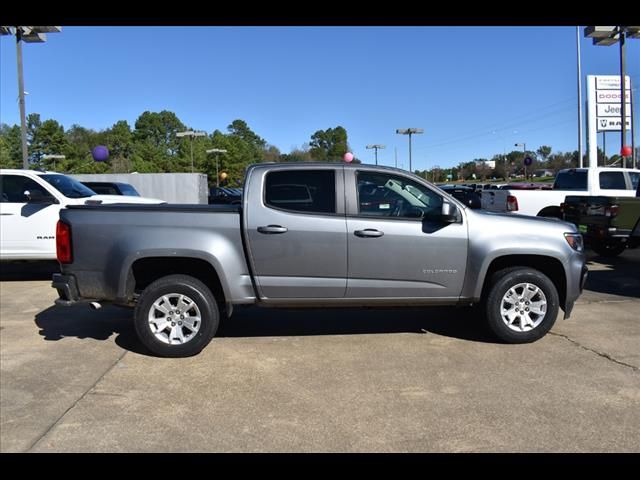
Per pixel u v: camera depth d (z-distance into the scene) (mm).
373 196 5238
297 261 5082
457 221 5250
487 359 4957
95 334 5902
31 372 4727
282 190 5141
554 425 3643
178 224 5035
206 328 5035
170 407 3988
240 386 4371
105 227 5023
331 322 6309
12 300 7703
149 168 81625
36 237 8891
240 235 5070
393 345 5406
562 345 5352
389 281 5199
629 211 9688
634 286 8289
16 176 9102
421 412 3859
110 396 4195
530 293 5348
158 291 4996
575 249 5449
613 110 25016
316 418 3783
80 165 77750
